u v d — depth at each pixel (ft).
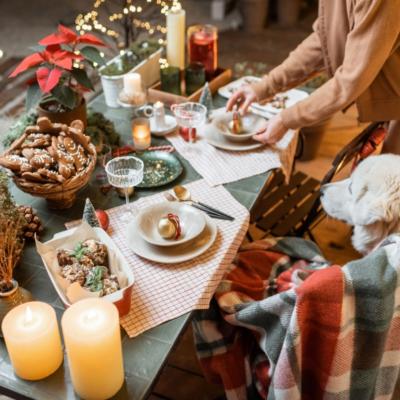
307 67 6.30
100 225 4.47
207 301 4.12
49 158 4.58
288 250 5.33
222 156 5.76
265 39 14.67
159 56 7.18
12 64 12.06
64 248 4.13
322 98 5.42
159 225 4.48
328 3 5.65
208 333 4.67
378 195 4.46
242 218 4.88
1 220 3.79
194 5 16.52
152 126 6.15
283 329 4.00
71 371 3.31
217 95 7.02
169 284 4.20
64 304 3.89
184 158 5.71
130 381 3.50
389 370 4.29
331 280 3.71
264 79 6.40
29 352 3.33
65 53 5.24
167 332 3.82
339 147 10.04
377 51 4.95
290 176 7.41
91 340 3.10
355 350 3.96
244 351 4.65
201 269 4.34
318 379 4.11
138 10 7.65
